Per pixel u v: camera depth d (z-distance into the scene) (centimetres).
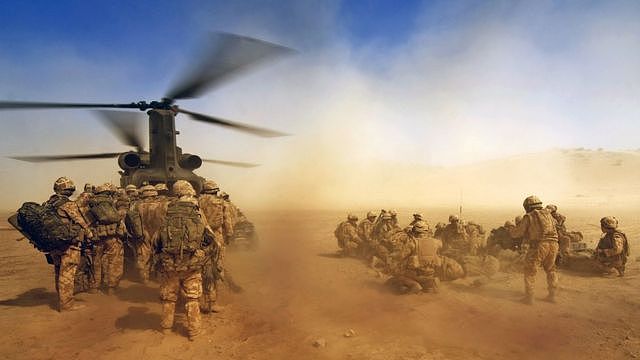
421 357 445
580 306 644
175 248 496
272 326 551
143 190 845
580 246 962
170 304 525
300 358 447
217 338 510
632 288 764
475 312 610
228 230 708
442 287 773
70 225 611
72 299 627
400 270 728
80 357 454
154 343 493
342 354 456
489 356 449
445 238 977
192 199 539
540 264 663
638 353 458
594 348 472
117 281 732
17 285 818
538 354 455
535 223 657
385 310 622
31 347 481
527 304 654
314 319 580
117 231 731
